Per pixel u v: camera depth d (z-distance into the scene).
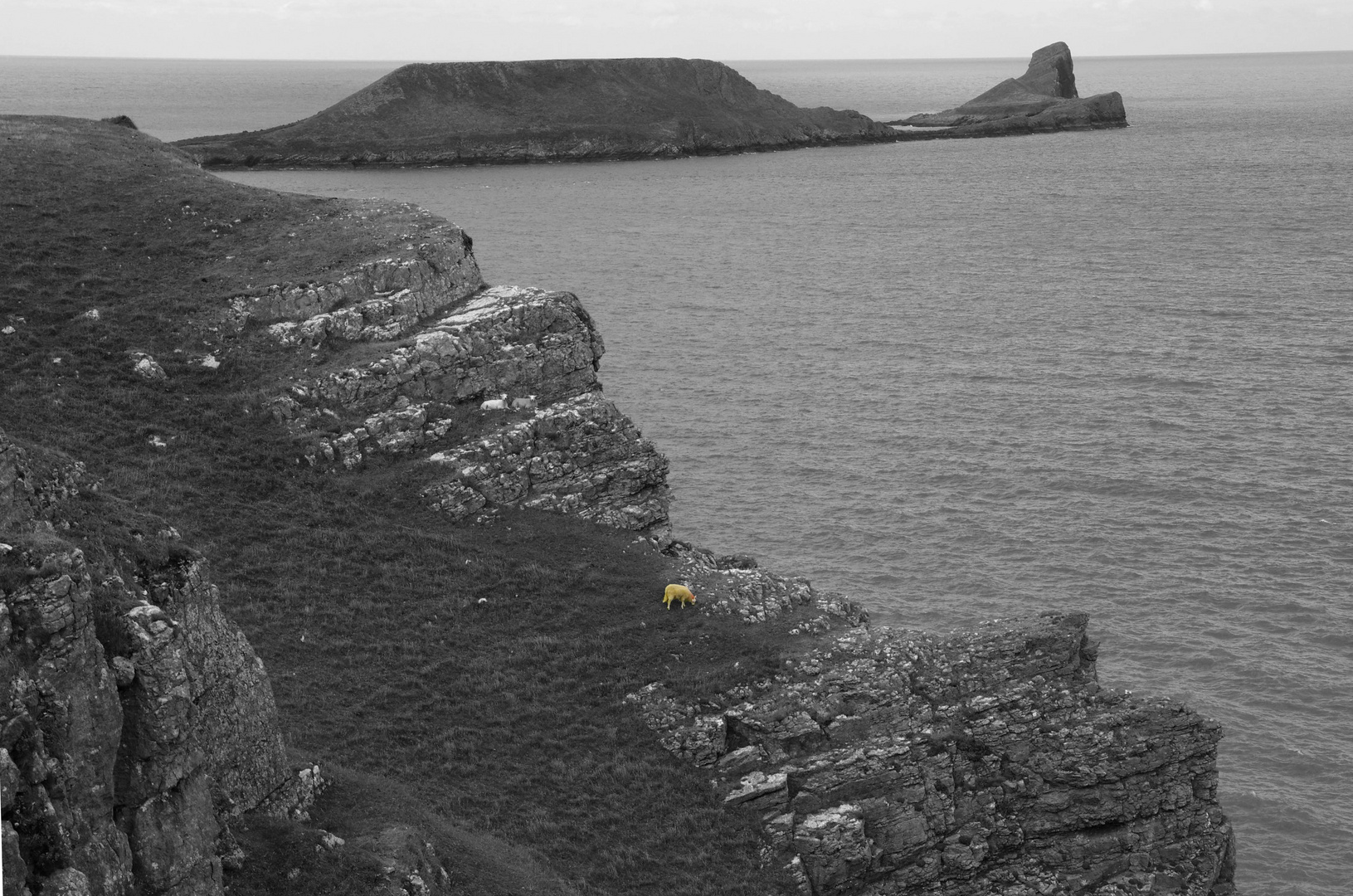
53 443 50.41
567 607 48.47
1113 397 104.56
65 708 19.91
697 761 40.97
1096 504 82.44
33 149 78.19
